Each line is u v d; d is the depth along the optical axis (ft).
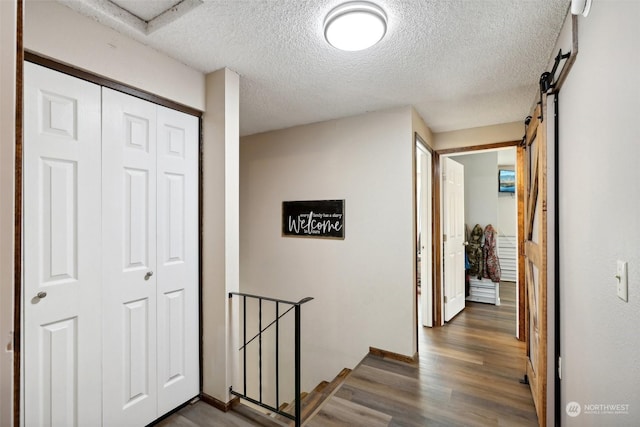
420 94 7.69
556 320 5.28
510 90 7.44
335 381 8.58
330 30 4.83
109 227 5.22
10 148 1.28
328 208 9.71
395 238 8.55
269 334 10.99
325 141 9.84
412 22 4.89
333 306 9.56
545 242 5.48
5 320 1.25
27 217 4.33
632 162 2.65
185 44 5.58
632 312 2.68
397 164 8.55
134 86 5.44
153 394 5.79
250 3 4.51
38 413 4.40
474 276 14.33
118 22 4.96
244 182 11.81
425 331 10.46
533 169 7.10
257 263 11.35
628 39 2.68
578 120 4.17
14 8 1.30
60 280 4.65
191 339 6.47
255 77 6.84
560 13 4.62
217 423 5.87
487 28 5.03
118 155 5.33
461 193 12.99
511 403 6.38
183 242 6.36
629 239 2.72
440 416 5.99
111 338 5.23
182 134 6.36
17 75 1.36
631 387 2.70
